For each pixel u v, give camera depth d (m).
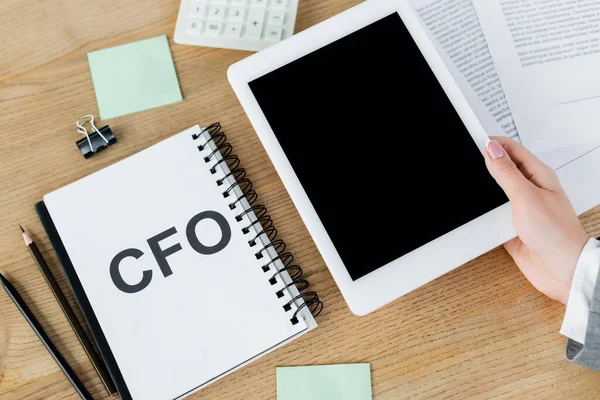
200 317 0.57
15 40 0.63
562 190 0.57
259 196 0.61
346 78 0.56
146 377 0.56
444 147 0.55
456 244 0.54
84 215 0.58
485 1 0.64
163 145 0.60
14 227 0.60
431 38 0.63
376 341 0.58
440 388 0.57
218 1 0.62
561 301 0.57
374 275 0.53
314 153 0.55
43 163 0.61
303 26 0.64
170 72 0.62
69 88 0.62
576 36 0.63
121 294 0.57
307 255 0.60
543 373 0.57
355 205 0.54
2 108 0.61
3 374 0.58
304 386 0.57
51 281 0.58
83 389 0.57
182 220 0.59
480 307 0.59
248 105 0.55
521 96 0.62
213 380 0.56
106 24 0.63
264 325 0.57
